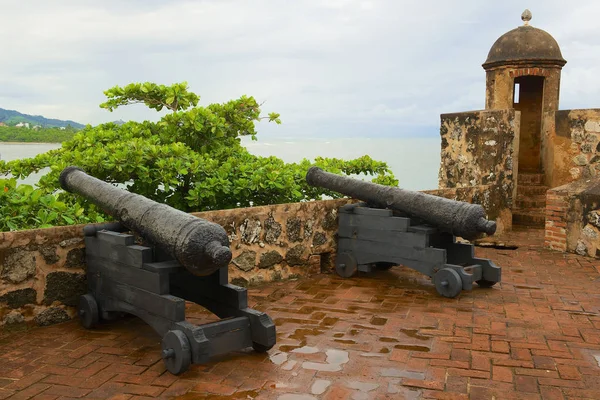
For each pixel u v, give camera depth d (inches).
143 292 148.3
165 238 140.8
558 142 367.6
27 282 164.2
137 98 314.3
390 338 158.7
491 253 287.3
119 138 304.7
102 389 125.0
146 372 134.6
